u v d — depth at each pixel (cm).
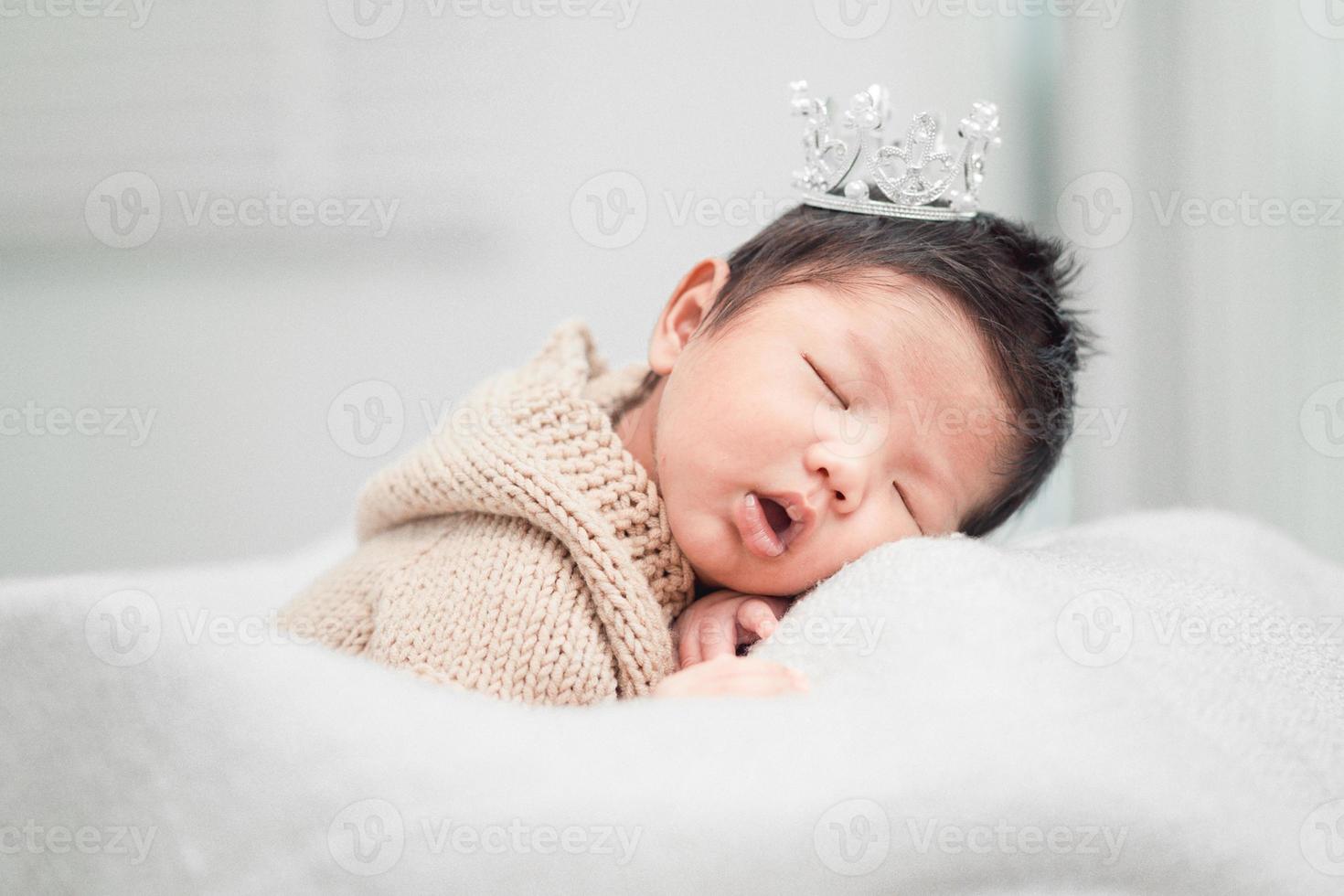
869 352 89
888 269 92
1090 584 75
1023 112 189
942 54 188
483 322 189
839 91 188
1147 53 170
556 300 190
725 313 94
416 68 183
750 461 86
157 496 185
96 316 181
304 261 184
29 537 182
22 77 174
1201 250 165
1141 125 171
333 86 181
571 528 82
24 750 68
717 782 55
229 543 187
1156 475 170
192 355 184
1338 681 77
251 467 187
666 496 90
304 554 130
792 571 87
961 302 93
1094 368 171
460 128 185
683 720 59
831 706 61
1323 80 152
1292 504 156
